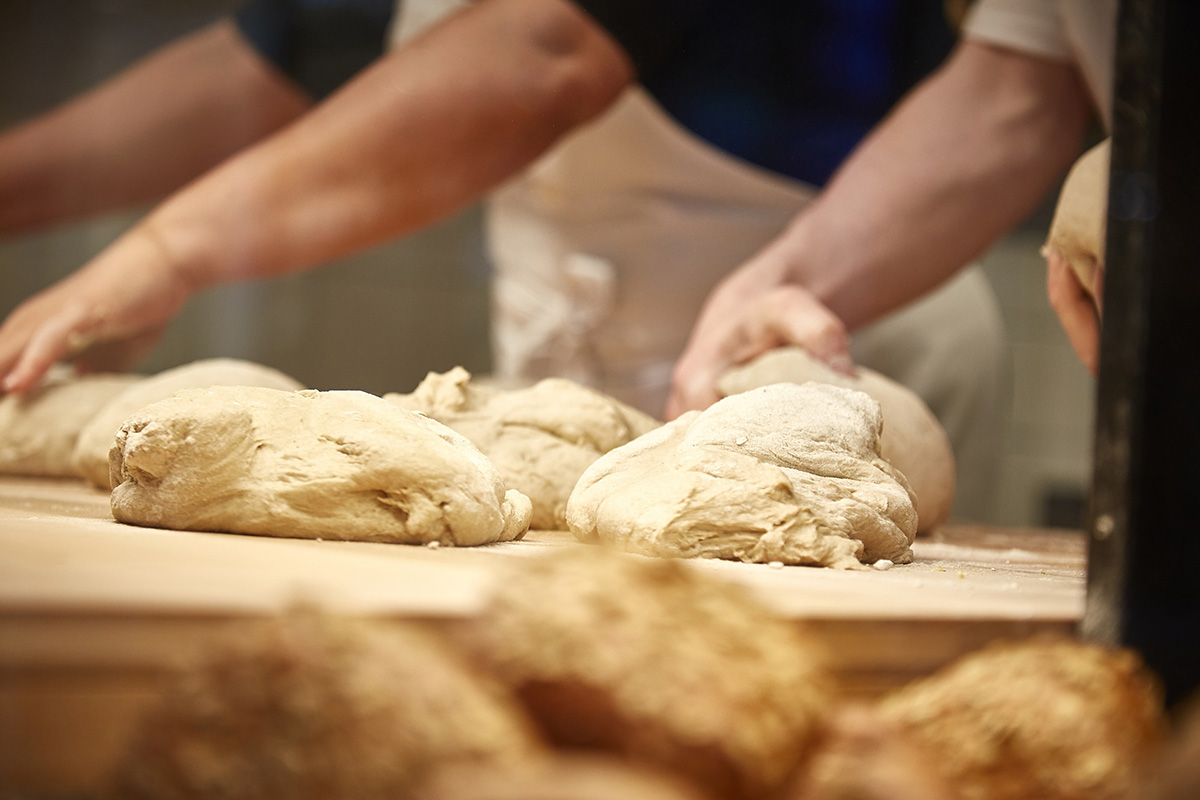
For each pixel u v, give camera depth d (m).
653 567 0.64
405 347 4.21
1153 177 0.90
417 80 2.49
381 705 0.54
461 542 1.14
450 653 0.62
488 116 2.50
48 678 0.61
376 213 2.54
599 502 1.21
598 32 2.51
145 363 3.82
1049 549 1.71
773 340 1.91
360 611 0.66
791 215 2.86
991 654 0.75
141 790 0.53
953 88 2.49
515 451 1.45
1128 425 0.89
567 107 2.54
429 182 2.54
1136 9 0.92
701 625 0.60
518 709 0.59
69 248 3.76
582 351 2.96
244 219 2.49
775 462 1.24
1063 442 4.57
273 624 0.57
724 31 2.65
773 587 0.92
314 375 4.09
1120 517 0.88
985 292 3.17
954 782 0.69
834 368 1.80
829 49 2.75
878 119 2.84
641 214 2.83
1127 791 0.68
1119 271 0.91
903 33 2.81
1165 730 0.82
